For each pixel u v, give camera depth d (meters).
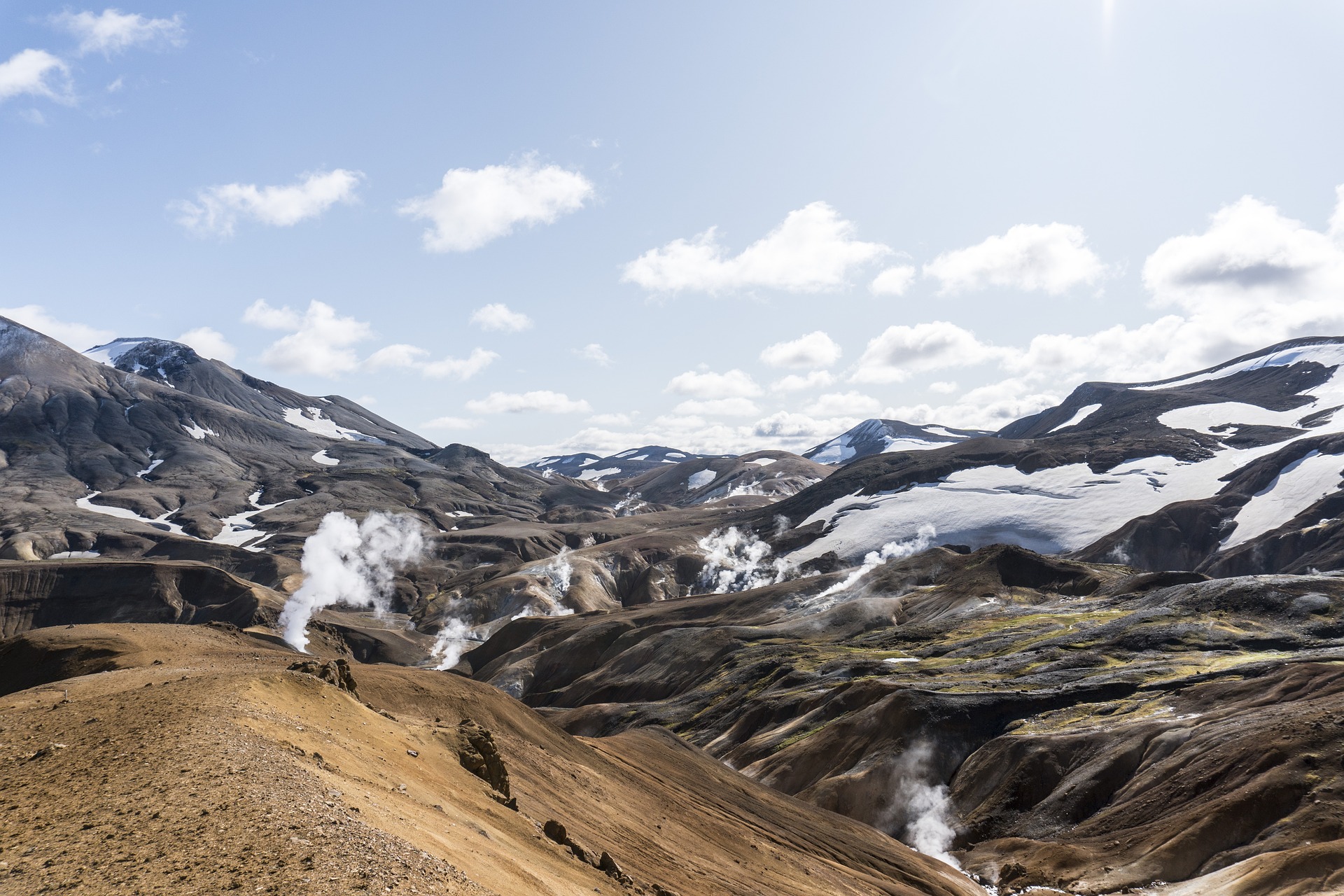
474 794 34.69
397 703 51.66
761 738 124.56
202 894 15.23
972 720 109.56
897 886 67.00
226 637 74.06
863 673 141.50
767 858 60.41
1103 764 90.88
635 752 77.88
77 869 16.19
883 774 103.38
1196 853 71.00
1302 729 79.06
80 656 62.34
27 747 25.39
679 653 183.12
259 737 25.44
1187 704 99.69
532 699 196.00
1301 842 66.19
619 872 37.12
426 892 17.22
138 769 21.89
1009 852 84.50
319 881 16.20
